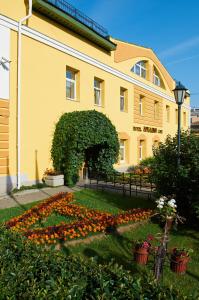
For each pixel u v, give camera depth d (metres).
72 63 15.88
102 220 7.77
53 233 6.65
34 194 12.02
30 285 3.06
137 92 23.25
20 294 2.94
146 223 8.60
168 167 8.75
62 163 14.52
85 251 6.39
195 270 5.75
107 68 18.98
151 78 25.78
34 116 13.56
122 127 21.03
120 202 11.02
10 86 12.42
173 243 7.24
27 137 13.22
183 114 34.97
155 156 9.22
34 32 13.46
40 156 13.91
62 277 3.18
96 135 14.70
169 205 5.52
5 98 12.21
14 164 12.62
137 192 12.53
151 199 11.38
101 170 16.55
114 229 7.68
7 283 3.10
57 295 2.85
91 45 17.36
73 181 14.57
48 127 14.34
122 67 20.89
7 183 12.26
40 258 3.63
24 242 4.20
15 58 12.62
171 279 5.33
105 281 3.06
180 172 8.38
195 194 8.20
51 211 8.84
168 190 8.70
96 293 2.90
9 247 4.01
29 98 13.29
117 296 2.88
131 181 13.42
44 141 14.13
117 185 14.37
